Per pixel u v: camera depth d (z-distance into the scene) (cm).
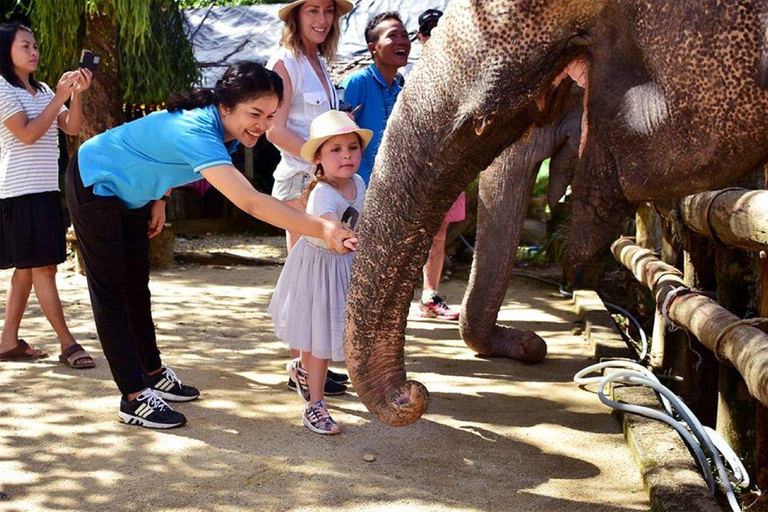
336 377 479
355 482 357
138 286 436
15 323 518
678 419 430
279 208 349
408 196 267
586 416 443
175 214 1300
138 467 369
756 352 305
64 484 352
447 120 254
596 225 260
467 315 523
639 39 231
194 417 429
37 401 448
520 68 240
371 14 1205
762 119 222
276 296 419
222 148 366
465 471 371
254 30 1281
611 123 243
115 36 837
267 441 399
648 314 693
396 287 279
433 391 480
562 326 651
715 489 376
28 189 489
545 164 1138
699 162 232
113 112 845
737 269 421
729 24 218
